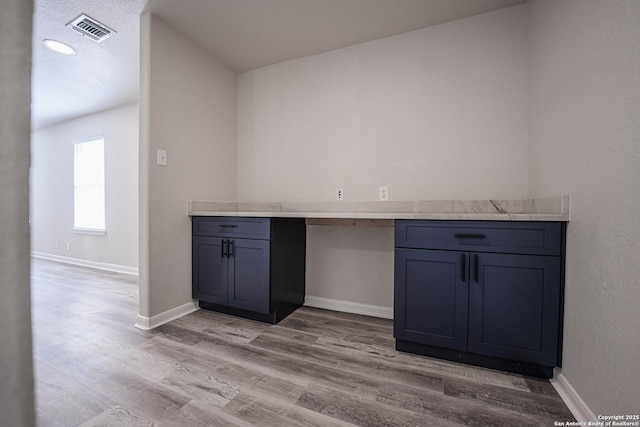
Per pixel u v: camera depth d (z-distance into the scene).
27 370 0.20
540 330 1.36
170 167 2.12
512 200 1.87
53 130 4.35
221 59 2.56
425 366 1.51
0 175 0.19
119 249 3.65
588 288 1.14
